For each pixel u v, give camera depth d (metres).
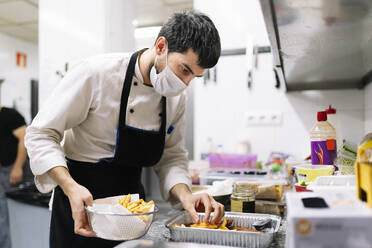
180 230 0.84
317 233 0.48
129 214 0.77
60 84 1.07
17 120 2.94
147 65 1.08
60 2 2.55
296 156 2.19
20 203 2.02
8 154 2.89
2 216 2.68
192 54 0.92
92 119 1.12
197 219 0.93
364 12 0.75
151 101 1.15
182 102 1.30
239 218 0.97
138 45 4.39
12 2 3.56
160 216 1.12
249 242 0.78
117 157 1.10
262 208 1.12
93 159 1.14
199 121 2.41
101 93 1.08
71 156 1.16
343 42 1.02
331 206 0.53
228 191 1.23
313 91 2.15
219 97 2.36
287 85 2.04
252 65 2.28
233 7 2.33
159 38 0.99
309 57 1.24
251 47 2.18
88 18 2.48
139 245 0.80
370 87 1.80
